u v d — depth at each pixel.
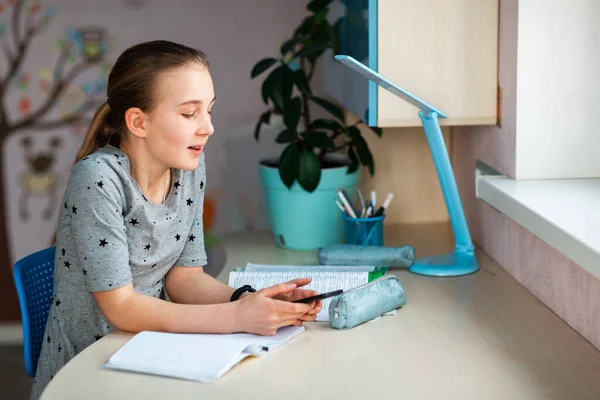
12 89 2.67
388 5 1.81
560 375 1.28
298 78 2.12
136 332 1.45
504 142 1.84
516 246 1.78
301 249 2.13
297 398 1.19
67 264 1.50
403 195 2.39
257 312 1.41
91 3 2.61
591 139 1.76
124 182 1.46
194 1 2.57
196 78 1.44
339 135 2.40
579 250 1.27
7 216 2.75
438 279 1.80
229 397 1.19
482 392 1.22
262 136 2.58
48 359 1.57
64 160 2.72
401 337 1.44
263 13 2.55
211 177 2.60
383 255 1.86
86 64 2.65
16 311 2.83
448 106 1.85
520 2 1.70
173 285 1.66
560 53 1.73
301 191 2.07
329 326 1.49
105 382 1.25
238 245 2.19
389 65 1.83
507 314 1.57
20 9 2.62
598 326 1.38
